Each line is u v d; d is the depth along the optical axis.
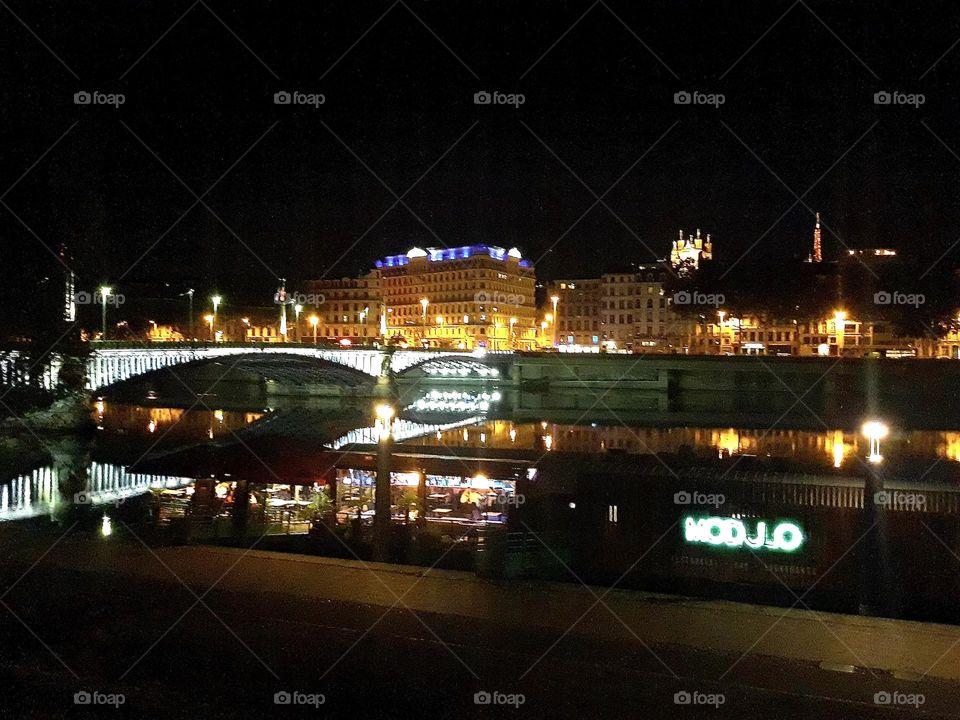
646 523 21.31
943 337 101.00
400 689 12.38
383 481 22.89
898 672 12.89
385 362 80.12
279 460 30.11
